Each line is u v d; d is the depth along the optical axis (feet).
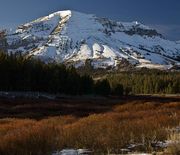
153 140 42.45
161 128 51.60
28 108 147.84
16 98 214.90
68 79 341.21
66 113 133.49
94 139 42.98
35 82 321.11
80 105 171.01
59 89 335.67
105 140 42.14
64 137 45.27
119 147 39.63
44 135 45.50
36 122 76.18
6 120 91.56
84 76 368.68
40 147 40.47
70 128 54.24
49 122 77.51
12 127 63.36
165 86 559.38
